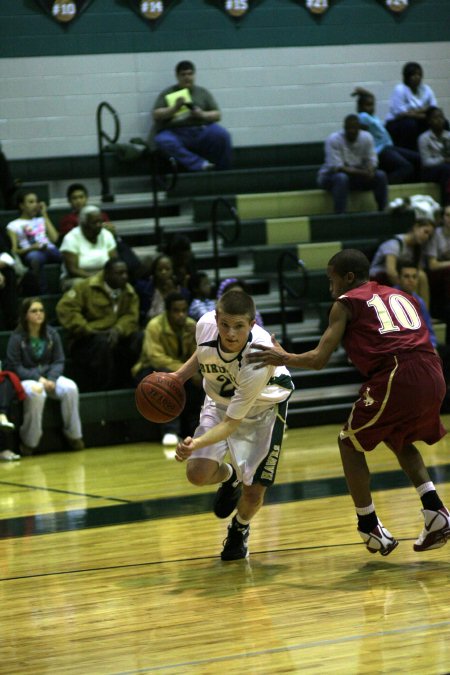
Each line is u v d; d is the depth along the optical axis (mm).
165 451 9258
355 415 4691
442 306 11484
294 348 11055
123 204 12227
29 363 9422
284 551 5125
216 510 5102
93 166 12672
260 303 11594
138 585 4605
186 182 12508
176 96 12703
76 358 9992
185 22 13234
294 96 13703
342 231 12336
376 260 11164
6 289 10188
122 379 10219
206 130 12703
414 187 12945
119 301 10102
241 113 13539
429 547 4684
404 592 4273
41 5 12680
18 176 12453
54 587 4648
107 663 3539
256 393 4613
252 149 13430
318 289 11703
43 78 12750
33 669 3518
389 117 13523
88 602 4363
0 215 11211
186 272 10695
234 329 4516
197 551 5238
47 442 9586
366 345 4660
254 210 12438
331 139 12500
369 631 3752
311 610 4066
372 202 12852
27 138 12742
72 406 9461
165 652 3623
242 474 4883
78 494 7227
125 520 6156
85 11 12836
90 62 12891
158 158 12602
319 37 13742
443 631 3715
